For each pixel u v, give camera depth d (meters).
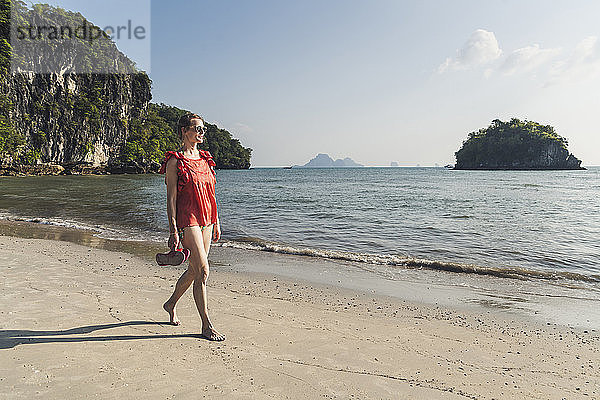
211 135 174.62
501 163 162.00
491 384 2.90
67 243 8.65
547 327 4.33
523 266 7.37
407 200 22.77
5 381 2.55
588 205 20.09
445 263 7.22
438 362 3.27
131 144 106.19
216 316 4.18
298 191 32.47
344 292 5.52
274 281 6.01
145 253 7.79
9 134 73.56
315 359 3.18
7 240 8.80
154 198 22.55
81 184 41.41
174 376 2.73
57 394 2.42
